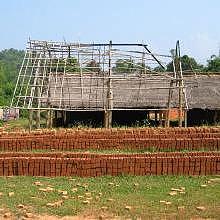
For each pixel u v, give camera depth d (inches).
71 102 1084.5
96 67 999.6
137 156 567.8
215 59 2241.6
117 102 1114.1
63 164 558.9
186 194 459.8
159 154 581.9
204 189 480.4
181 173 548.4
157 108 1085.8
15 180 534.6
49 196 458.3
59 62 1010.1
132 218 387.9
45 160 560.7
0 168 566.9
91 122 1195.3
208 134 711.7
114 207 418.6
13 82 2851.9
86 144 698.8
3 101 2271.2
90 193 467.8
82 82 1075.3
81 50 1005.2
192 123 1188.5
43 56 993.5
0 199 448.1
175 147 677.3
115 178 538.9
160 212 402.6
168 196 453.4
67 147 701.3
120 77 1003.9
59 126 1195.9
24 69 987.3
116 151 674.8
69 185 505.7
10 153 611.2
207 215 392.5
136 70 1073.5
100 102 1088.8
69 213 404.5
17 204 431.2
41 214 403.2
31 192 473.7
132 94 1139.9
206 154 583.5
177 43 997.8
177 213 398.9
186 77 1279.5
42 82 973.8
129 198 447.8
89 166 554.6
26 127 1222.3
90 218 392.2
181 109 956.0
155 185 498.6
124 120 1206.3
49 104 1008.9
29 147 708.0
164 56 1015.6
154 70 1104.8
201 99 1155.3
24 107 936.3
